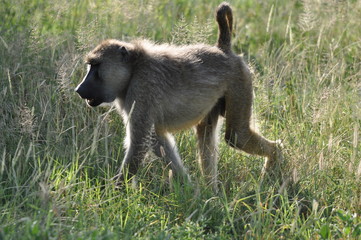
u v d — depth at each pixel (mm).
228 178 10797
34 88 12273
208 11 18125
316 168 11117
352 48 16797
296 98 14008
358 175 10578
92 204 9406
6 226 8086
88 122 11773
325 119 12656
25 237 7500
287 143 12055
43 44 13922
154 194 9945
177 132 11141
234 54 11367
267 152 11594
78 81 12695
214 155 11320
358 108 12977
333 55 15742
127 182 10203
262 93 13609
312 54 16484
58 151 10938
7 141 11195
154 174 10578
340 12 17688
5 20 15242
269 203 10055
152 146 10766
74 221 8773
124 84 10625
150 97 10383
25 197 9312
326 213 10328
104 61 10508
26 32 14203
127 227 8758
